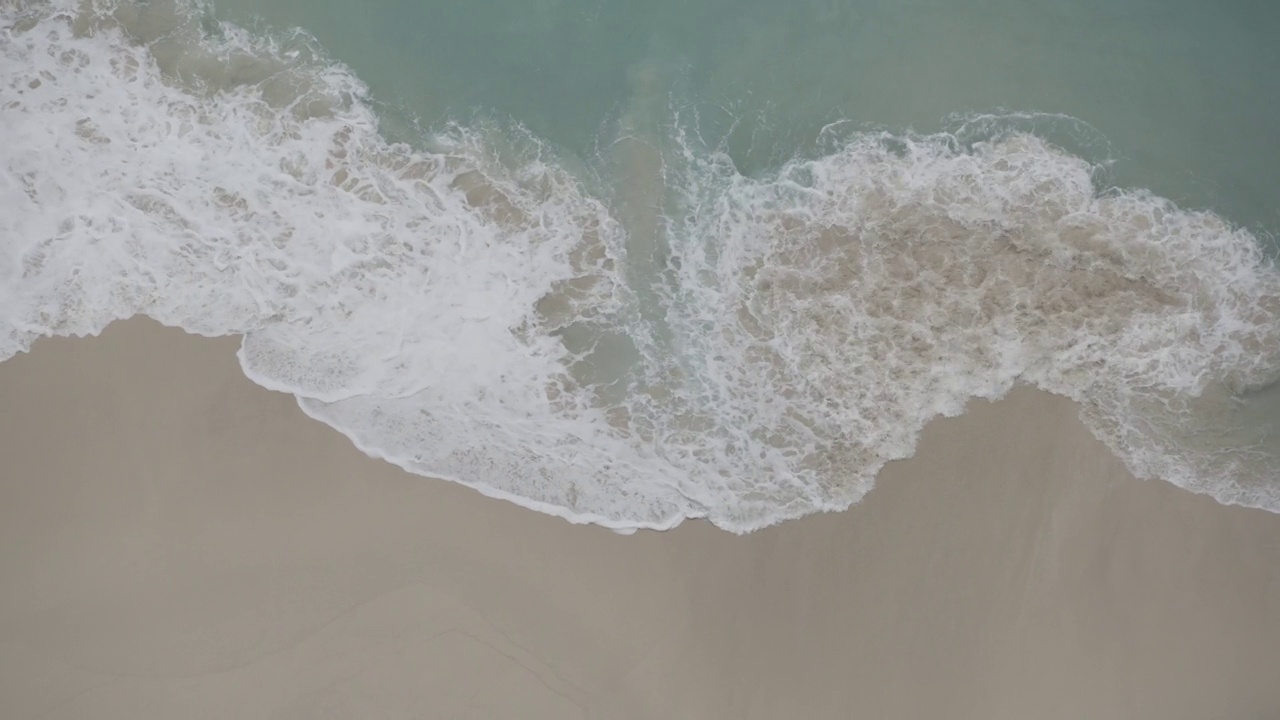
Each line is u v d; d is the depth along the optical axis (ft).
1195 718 18.12
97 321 19.47
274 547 18.06
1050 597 18.56
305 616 17.69
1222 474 19.52
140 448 18.56
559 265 20.51
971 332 20.10
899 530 18.84
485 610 17.90
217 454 18.57
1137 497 19.21
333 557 18.07
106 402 18.86
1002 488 19.11
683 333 20.22
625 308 20.35
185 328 19.53
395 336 19.92
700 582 18.40
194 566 17.90
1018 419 19.58
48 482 18.33
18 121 20.56
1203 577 18.83
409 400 19.42
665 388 19.89
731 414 19.74
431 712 17.30
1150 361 20.10
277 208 20.49
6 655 17.37
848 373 19.94
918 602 18.40
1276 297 20.58
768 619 18.26
